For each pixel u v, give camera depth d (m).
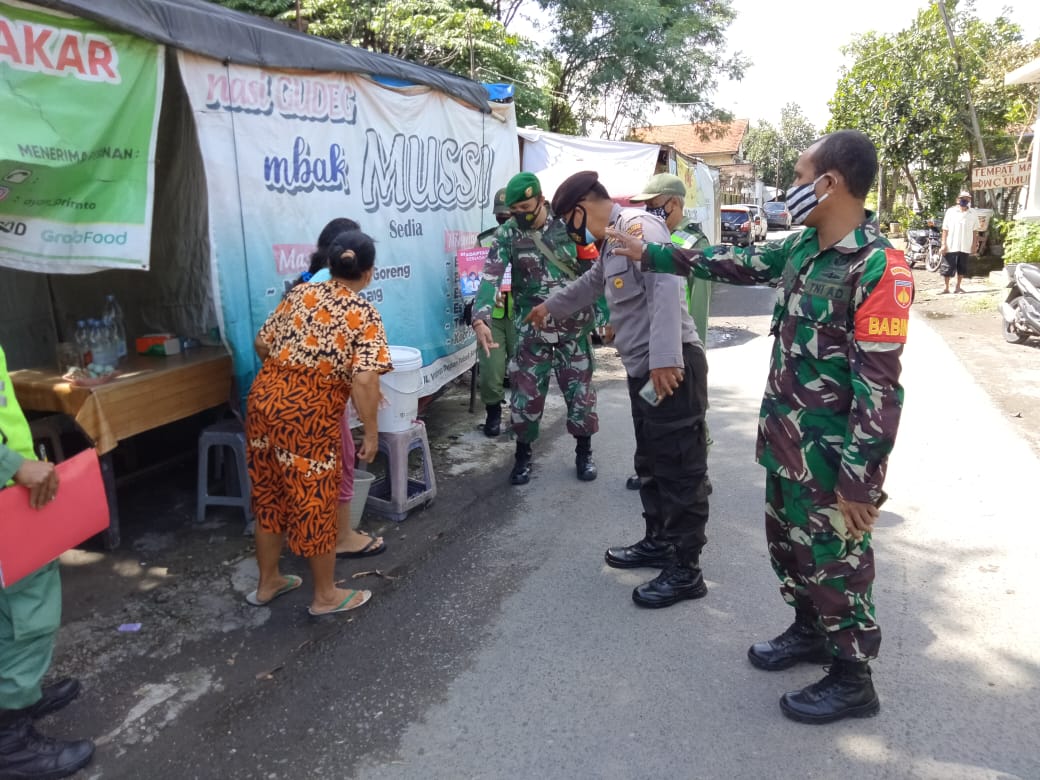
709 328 11.02
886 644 3.10
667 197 4.12
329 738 2.63
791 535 2.61
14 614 2.25
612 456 5.54
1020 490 4.68
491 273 4.68
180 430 5.36
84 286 4.66
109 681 2.91
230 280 3.79
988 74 17.61
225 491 4.56
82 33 2.97
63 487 2.29
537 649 3.14
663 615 3.39
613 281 3.37
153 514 4.33
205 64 3.54
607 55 19.11
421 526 4.34
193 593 3.54
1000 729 2.59
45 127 2.88
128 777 2.44
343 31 10.99
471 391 6.58
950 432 5.78
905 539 4.07
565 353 4.81
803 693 2.68
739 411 6.64
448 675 2.97
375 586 3.67
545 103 14.95
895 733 2.58
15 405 2.29
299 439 3.07
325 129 4.35
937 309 12.05
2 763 2.38
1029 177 12.35
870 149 2.28
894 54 18.20
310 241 4.30
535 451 5.63
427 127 5.41
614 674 2.96
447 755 2.53
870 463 2.28
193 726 2.68
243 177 3.81
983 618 3.28
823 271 2.39
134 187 3.28
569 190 3.36
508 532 4.28
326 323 3.03
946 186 18.41
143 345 4.15
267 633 3.25
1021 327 8.90
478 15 11.64
